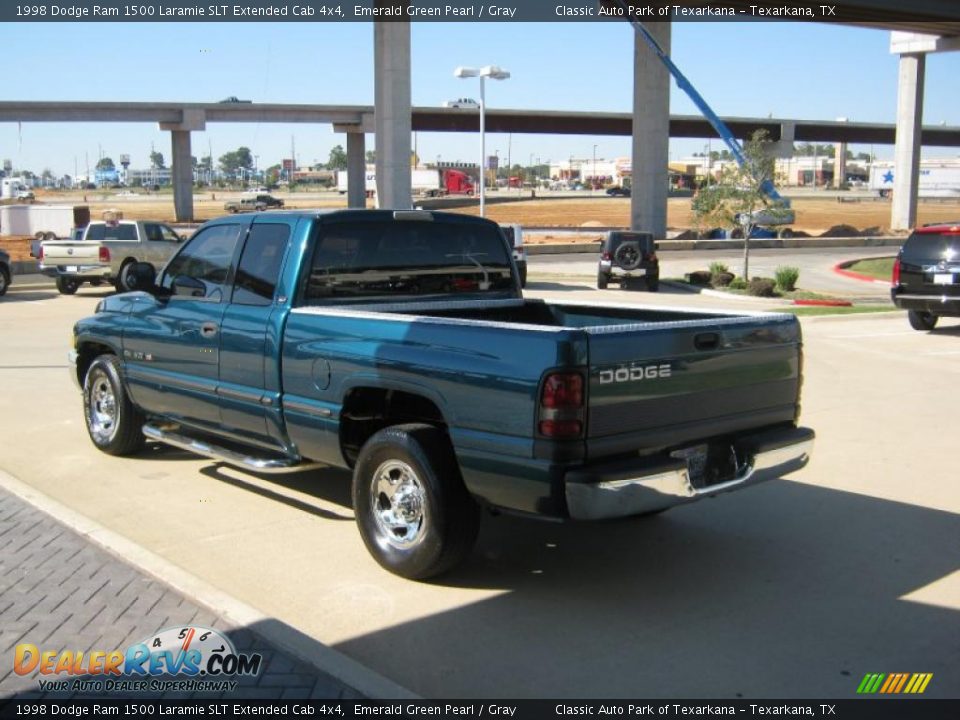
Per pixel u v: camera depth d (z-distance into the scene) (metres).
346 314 5.54
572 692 4.04
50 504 6.21
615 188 136.00
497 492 4.78
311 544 5.83
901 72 60.94
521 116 97.12
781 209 29.22
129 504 6.61
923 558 5.68
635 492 4.61
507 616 4.80
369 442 5.32
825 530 6.19
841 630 4.68
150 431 7.31
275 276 6.10
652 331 4.82
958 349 14.23
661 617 4.81
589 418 4.57
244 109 83.94
